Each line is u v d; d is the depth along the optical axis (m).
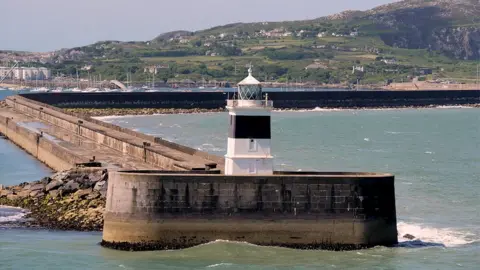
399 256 159.88
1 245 169.75
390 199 160.62
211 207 157.62
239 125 165.62
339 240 159.12
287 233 158.38
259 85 166.12
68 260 156.25
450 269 153.62
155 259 155.00
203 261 154.00
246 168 165.88
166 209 157.75
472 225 199.25
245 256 155.88
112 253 158.62
